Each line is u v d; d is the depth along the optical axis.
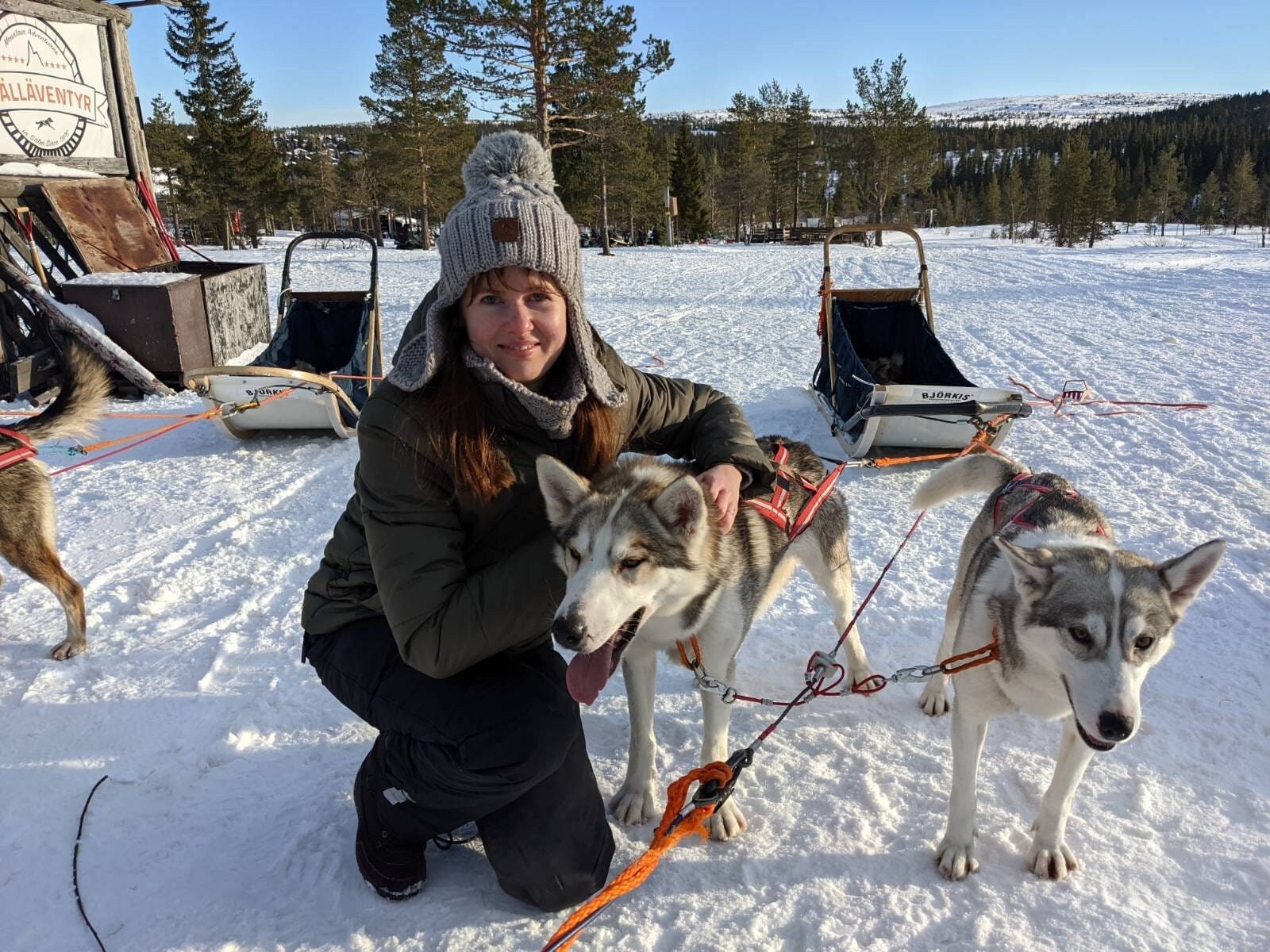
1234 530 4.26
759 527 2.58
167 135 42.59
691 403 2.68
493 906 2.15
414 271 17.84
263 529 4.55
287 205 41.03
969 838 2.23
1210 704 2.88
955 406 5.08
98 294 7.38
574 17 20.33
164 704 2.99
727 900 2.16
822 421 6.50
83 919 2.11
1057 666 2.02
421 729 1.94
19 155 7.69
